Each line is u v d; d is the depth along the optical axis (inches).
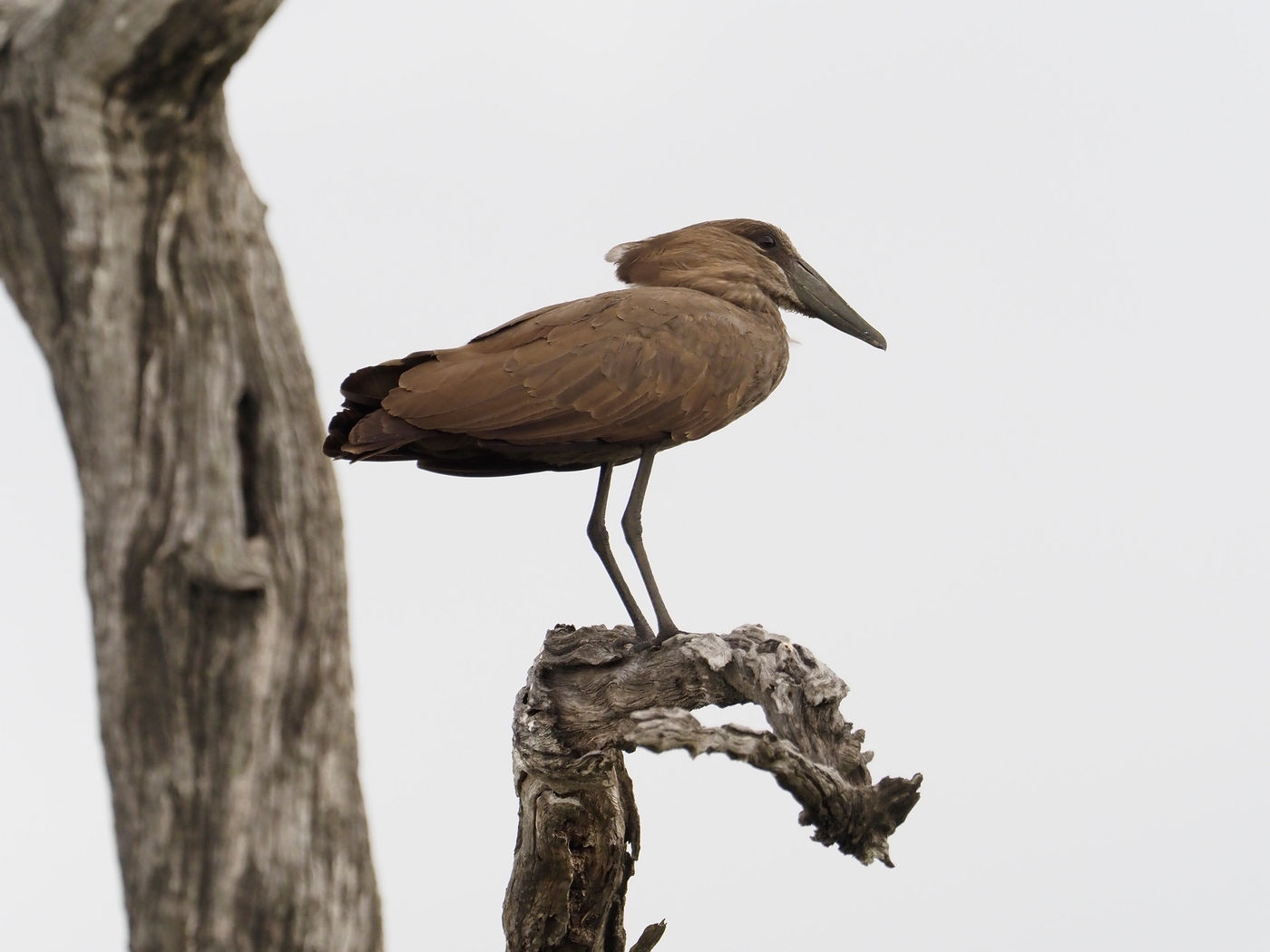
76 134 287.4
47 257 296.7
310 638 309.9
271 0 284.2
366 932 316.5
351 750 318.3
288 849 304.0
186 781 298.0
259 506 305.6
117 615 296.4
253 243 309.3
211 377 300.0
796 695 446.3
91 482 299.7
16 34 288.2
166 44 279.1
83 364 296.8
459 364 491.5
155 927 296.7
